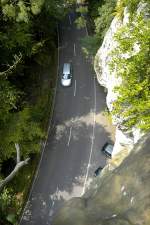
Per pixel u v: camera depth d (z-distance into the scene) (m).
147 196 8.00
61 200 35.75
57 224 8.62
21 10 32.78
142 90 19.56
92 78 43.84
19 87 41.84
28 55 39.38
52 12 40.47
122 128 23.45
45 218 34.84
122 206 8.23
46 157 38.22
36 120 38.56
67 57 45.81
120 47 20.47
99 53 29.78
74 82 43.59
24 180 36.25
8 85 34.59
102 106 41.75
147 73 19.62
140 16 19.95
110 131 39.84
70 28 48.34
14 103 34.81
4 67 39.03
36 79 43.19
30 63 43.94
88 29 47.97
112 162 14.46
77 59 45.62
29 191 36.06
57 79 43.81
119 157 14.77
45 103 40.91
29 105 40.56
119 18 25.28
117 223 7.67
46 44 45.44
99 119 40.78
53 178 37.03
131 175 8.74
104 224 7.85
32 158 37.84
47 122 40.31
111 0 35.41
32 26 40.44
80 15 48.75
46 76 43.66
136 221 7.62
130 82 19.64
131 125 21.52
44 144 39.00
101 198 8.87
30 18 38.81
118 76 21.22
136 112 20.39
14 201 34.34
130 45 20.02
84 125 40.44
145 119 18.97
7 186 34.62
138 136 21.48
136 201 8.06
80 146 39.00
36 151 33.91
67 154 38.50
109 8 35.56
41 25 42.72
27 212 34.97
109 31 27.30
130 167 8.98
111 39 26.05
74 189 36.34
